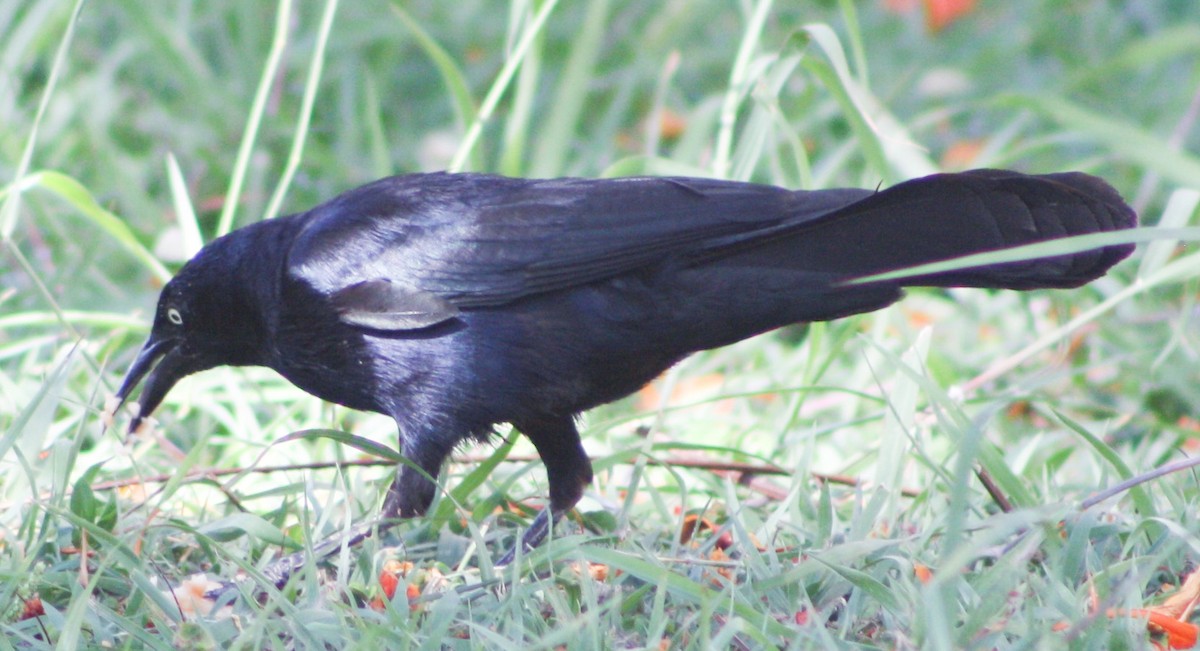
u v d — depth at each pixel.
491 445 10.16
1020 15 24.67
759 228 9.16
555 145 15.73
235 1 20.84
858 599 7.71
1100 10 24.44
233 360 10.51
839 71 11.55
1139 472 10.28
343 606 7.45
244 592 7.58
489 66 21.38
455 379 9.55
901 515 9.64
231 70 19.86
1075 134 14.00
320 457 11.27
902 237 8.88
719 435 12.48
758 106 12.91
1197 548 7.48
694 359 14.73
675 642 7.16
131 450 10.16
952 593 6.95
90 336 13.99
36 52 19.12
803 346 14.44
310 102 12.45
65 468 8.78
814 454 11.79
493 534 9.60
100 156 16.91
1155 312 15.14
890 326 15.23
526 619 7.53
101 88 18.61
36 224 15.66
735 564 7.96
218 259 10.16
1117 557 8.56
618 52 22.30
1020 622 6.96
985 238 8.73
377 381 9.79
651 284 9.28
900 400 9.48
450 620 7.13
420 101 21.03
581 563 7.51
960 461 6.62
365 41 20.72
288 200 17.50
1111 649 6.85
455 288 9.45
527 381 9.49
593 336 9.38
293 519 10.29
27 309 13.91
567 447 9.86
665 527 9.77
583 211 9.35
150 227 16.17
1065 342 13.21
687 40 23.08
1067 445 11.97
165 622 7.45
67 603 8.16
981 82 22.48
